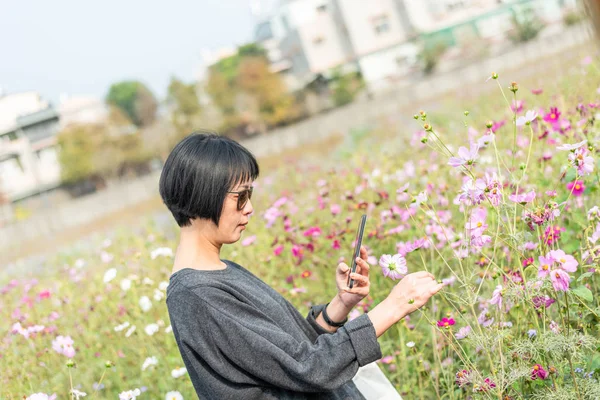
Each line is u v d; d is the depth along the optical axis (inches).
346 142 569.9
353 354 62.6
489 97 350.3
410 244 79.9
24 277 315.6
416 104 1106.7
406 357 109.5
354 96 2194.9
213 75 2335.1
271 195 286.5
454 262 124.9
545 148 155.6
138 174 2261.3
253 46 2453.2
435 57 2082.9
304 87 2295.8
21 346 157.2
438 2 2133.4
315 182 281.1
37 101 2324.1
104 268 235.1
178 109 2321.6
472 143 77.9
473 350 100.7
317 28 2294.5
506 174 140.6
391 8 2204.7
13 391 135.2
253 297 67.1
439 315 118.7
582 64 249.4
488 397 76.5
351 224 161.3
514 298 75.4
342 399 67.7
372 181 190.9
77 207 1557.6
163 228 295.7
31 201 2215.8
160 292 148.7
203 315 63.6
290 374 62.8
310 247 151.9
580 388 73.5
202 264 67.6
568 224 123.0
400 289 65.1
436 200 153.3
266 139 1462.8
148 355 138.9
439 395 100.4
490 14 2080.5
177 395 116.3
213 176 65.1
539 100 220.7
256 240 180.9
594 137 130.4
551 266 71.1
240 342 62.9
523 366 74.8
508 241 79.6
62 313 180.2
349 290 73.9
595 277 95.6
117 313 160.2
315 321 75.9
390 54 2212.1
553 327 79.6
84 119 2308.1
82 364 146.4
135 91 2539.4
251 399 64.3
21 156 2234.3
